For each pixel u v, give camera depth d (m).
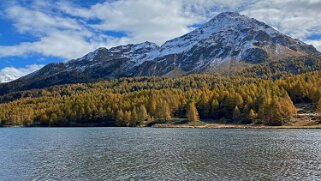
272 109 167.50
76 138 117.56
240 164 55.66
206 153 69.75
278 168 51.78
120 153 72.62
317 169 50.81
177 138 108.62
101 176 48.56
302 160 59.22
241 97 197.12
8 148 86.56
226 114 199.62
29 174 50.75
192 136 116.25
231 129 158.62
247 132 132.38
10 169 54.91
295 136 108.62
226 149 76.00
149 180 45.34
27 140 112.12
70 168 55.19
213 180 44.50
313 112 181.38
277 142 89.75
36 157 68.69
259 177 45.72
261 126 165.38
